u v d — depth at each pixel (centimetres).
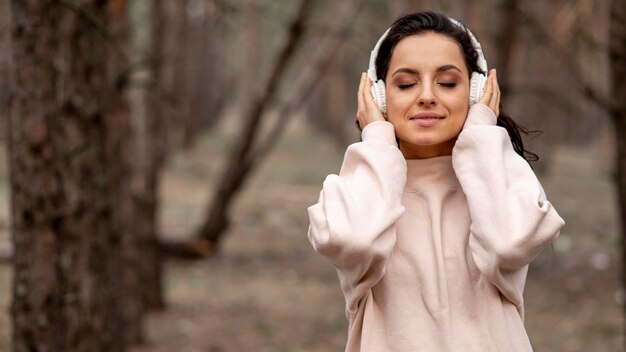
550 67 2103
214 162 2936
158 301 1067
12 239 499
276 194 2255
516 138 251
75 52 516
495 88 235
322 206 219
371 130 229
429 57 225
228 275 1302
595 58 2545
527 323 973
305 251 1520
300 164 3089
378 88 235
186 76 2695
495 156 219
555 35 1722
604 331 924
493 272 213
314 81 1370
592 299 1085
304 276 1302
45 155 489
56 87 492
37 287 496
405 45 228
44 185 491
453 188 232
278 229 1753
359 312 228
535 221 209
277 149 3606
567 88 2369
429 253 224
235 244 1562
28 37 481
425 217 229
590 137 3897
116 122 742
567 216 1845
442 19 230
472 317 221
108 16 547
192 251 1371
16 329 502
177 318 1037
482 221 214
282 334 952
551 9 1989
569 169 2830
